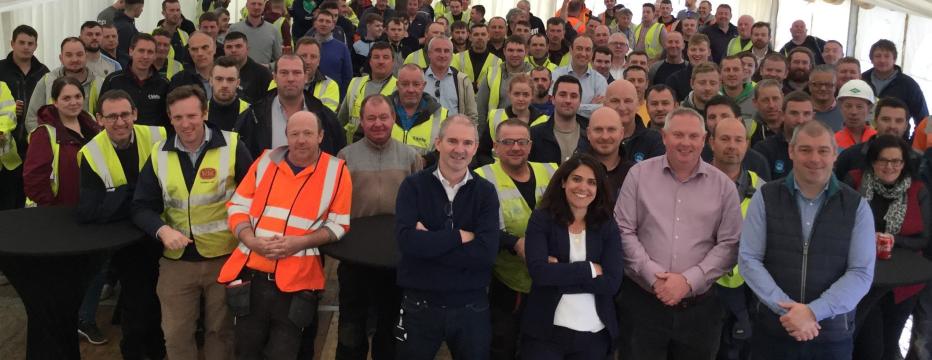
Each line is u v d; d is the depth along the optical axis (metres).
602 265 3.31
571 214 3.35
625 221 3.48
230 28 8.51
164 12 8.53
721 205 3.43
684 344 3.43
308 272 3.62
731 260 3.40
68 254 3.37
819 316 3.11
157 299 4.15
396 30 8.54
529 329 3.38
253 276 3.60
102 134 3.99
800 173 3.21
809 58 6.66
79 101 4.52
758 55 9.34
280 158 3.69
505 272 3.73
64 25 8.60
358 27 9.39
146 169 3.79
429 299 3.38
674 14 13.58
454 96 6.46
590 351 3.34
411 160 4.27
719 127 3.83
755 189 3.91
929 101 8.31
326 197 3.62
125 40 8.35
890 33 9.11
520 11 10.27
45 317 3.75
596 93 6.99
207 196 3.76
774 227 3.26
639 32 11.41
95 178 3.88
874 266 3.30
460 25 8.91
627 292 3.53
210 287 3.85
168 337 3.82
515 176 3.86
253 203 3.62
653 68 8.21
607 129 3.89
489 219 3.33
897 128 4.73
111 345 4.59
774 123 5.13
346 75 7.65
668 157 3.49
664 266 3.42
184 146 3.79
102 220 3.85
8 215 3.97
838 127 5.68
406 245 3.25
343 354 3.87
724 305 3.86
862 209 3.21
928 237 4.00
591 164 3.32
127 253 3.99
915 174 4.04
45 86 5.84
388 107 4.12
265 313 3.59
